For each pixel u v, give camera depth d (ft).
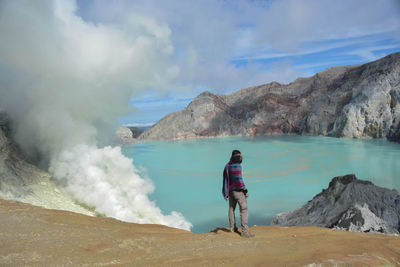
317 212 48.44
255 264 10.89
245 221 16.87
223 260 11.46
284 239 15.55
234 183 17.44
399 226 39.19
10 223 14.92
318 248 13.03
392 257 12.33
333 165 110.52
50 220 16.30
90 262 10.61
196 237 15.52
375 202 44.50
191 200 78.23
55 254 11.03
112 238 13.85
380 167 102.06
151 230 17.17
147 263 10.91
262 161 126.62
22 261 10.09
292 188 84.99
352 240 14.66
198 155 152.15
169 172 114.32
